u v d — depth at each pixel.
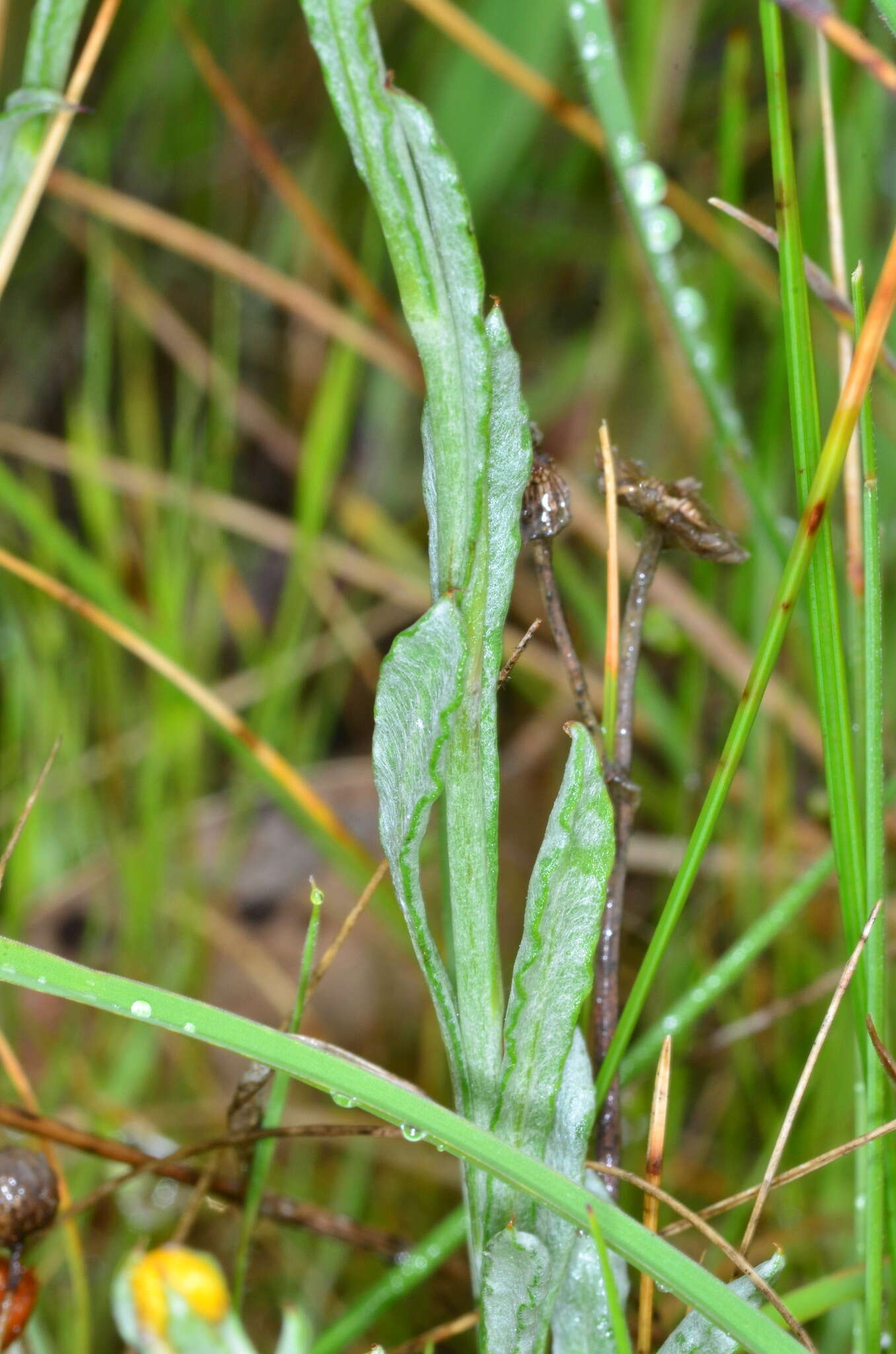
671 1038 0.42
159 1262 0.39
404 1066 0.59
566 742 0.71
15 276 0.87
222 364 0.72
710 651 0.59
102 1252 0.50
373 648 0.77
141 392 0.75
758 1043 0.54
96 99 0.90
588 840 0.39
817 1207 0.49
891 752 0.59
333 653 0.70
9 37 0.84
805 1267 0.48
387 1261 0.50
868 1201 0.41
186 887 0.59
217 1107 0.53
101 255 0.73
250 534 0.70
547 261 0.93
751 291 0.69
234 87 0.92
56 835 0.65
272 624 0.85
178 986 0.58
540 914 0.39
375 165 0.39
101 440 0.69
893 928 0.51
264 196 0.93
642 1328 0.41
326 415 0.63
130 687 0.72
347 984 0.61
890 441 0.65
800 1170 0.41
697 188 0.82
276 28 0.94
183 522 0.66
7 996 0.54
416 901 0.39
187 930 0.58
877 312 0.40
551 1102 0.40
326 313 0.65
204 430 0.84
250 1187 0.43
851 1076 0.49
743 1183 0.50
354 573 0.69
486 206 0.86
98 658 0.66
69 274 0.89
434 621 0.38
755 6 0.82
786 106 0.41
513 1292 0.39
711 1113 0.53
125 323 0.76
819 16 0.40
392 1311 0.49
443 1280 0.49
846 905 0.41
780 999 0.52
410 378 0.65
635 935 0.60
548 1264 0.40
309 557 0.63
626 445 0.83
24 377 0.89
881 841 0.41
